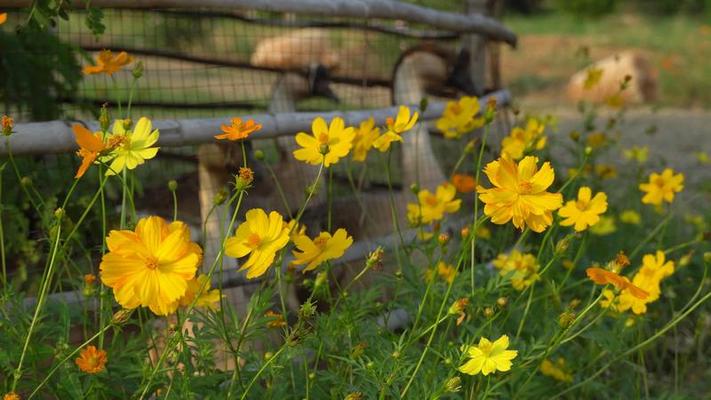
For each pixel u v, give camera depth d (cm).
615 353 315
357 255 349
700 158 641
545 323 303
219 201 205
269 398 224
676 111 1122
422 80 445
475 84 470
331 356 225
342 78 421
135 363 241
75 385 212
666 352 394
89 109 350
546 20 2194
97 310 262
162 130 295
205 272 314
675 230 491
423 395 223
